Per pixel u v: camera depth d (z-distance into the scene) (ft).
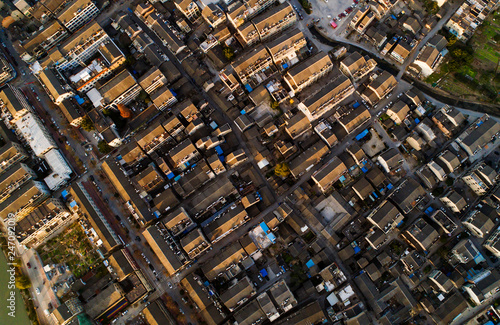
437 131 586.45
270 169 588.50
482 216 530.27
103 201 580.30
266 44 591.78
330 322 524.52
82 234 568.82
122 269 536.83
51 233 570.87
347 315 519.19
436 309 517.55
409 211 547.08
